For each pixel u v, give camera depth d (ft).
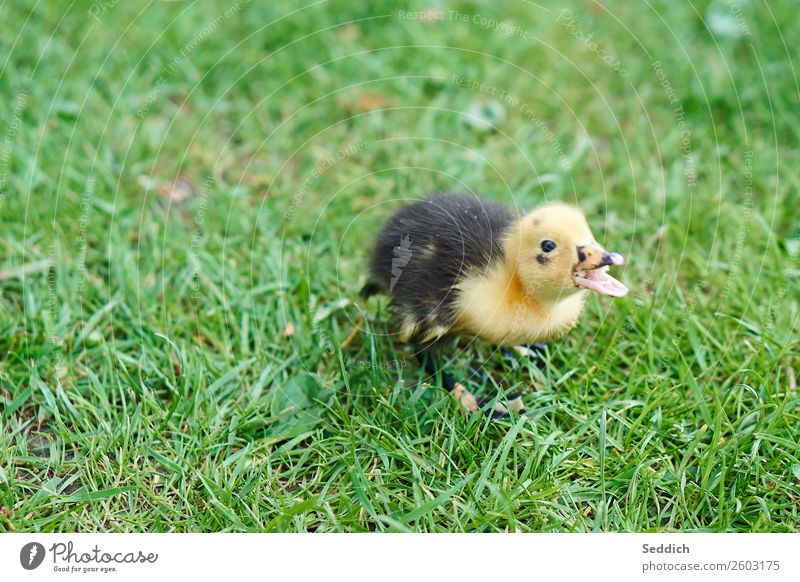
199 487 11.94
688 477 11.94
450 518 11.30
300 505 10.97
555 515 11.24
